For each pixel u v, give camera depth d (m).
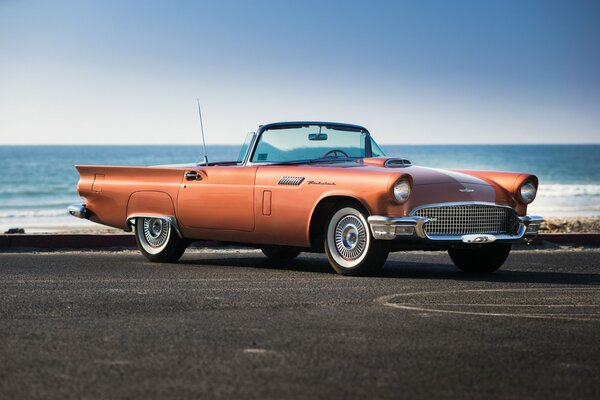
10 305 7.08
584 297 7.61
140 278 9.08
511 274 9.74
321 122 10.66
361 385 4.41
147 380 4.52
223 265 10.71
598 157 135.12
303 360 4.96
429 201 8.98
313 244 9.58
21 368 4.80
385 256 9.13
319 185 9.30
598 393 4.30
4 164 106.31
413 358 5.02
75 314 6.61
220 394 4.26
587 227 18.42
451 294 7.75
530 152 170.50
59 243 13.55
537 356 5.09
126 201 11.20
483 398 4.20
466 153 173.12
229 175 10.14
